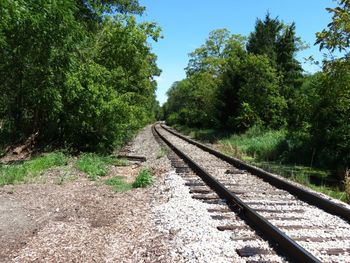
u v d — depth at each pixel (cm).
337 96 1574
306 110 1812
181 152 1825
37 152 1750
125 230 688
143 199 926
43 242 626
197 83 4816
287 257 550
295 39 3678
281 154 1964
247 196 958
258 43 3644
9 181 1088
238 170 1366
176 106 9725
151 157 1838
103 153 1795
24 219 750
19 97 1738
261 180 1179
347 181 1155
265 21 3784
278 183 1090
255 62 2953
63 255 573
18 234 665
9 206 841
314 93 1759
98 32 2100
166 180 1155
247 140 2650
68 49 1527
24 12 1219
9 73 1586
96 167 1318
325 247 591
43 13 1300
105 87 1702
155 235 657
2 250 595
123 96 1773
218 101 3391
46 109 1739
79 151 1794
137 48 1975
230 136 3083
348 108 1598
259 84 2966
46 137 1878
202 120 4500
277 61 3562
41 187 1037
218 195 954
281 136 2317
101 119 1727
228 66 3406
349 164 1547
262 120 3008
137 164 1552
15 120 1869
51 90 1569
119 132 1836
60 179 1143
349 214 752
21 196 932
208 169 1402
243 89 3042
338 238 638
